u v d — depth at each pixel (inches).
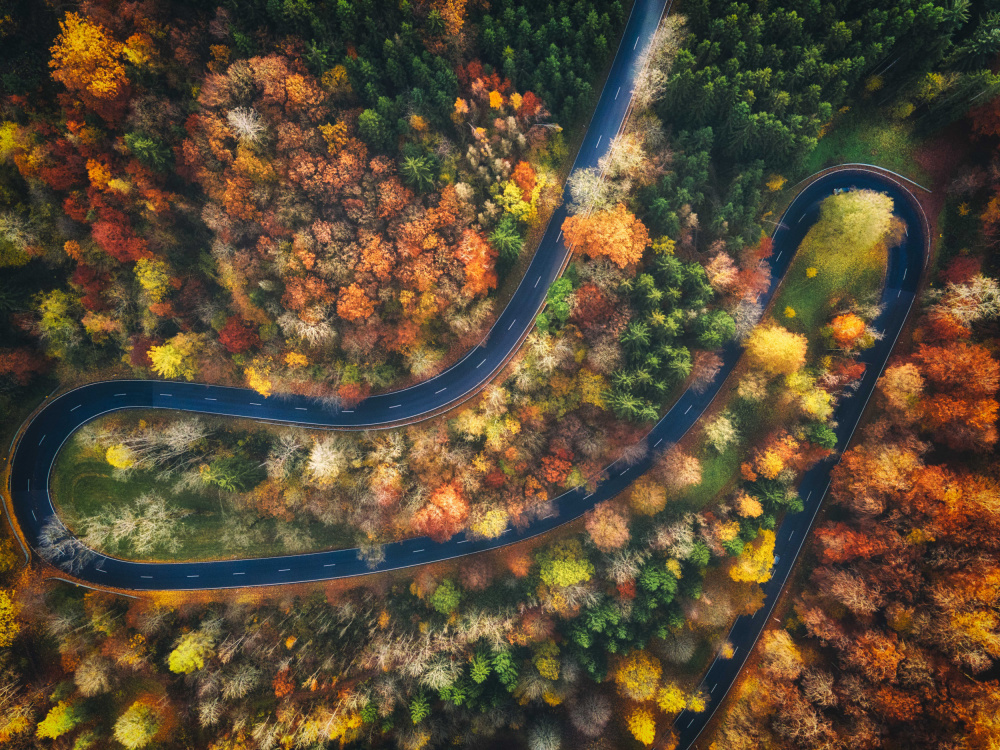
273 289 2253.9
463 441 2522.1
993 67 2300.7
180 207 2161.7
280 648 2544.3
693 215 2220.7
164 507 2571.4
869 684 2368.4
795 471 2559.1
